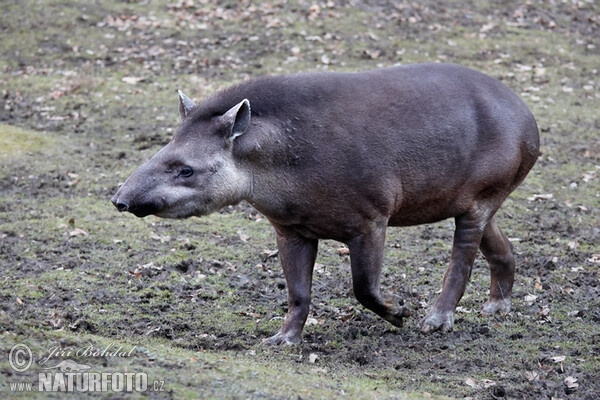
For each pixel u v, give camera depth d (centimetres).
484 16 2830
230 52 2536
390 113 1002
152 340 1023
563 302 1219
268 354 991
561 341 1077
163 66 2458
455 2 2920
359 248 1002
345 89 996
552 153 1922
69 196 1680
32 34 2655
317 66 2425
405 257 1412
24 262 1332
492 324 1130
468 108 1053
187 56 2514
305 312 1040
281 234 1038
